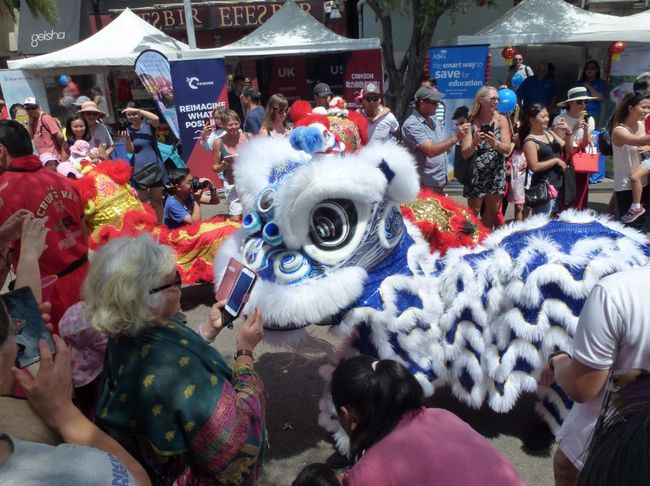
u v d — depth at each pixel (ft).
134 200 15.53
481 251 10.06
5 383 4.84
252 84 39.09
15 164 10.46
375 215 9.07
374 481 5.48
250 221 9.34
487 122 18.94
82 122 28.78
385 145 9.39
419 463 5.46
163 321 5.98
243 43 33.83
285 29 34.63
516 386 9.18
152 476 5.90
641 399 4.79
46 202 10.55
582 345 6.12
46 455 4.28
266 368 14.19
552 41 31.48
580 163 19.84
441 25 48.34
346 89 34.30
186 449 5.71
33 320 6.03
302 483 6.22
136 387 5.63
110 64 36.96
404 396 5.92
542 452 10.67
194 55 32.45
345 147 10.44
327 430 10.65
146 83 30.50
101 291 5.74
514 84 36.60
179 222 18.63
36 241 7.97
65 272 10.91
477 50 28.02
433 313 9.52
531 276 8.91
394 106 41.04
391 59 40.42
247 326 7.18
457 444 5.60
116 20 40.22
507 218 26.17
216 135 23.54
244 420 5.84
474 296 9.40
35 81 38.88
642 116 18.76
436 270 10.28
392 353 9.14
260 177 9.63
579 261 8.88
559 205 19.95
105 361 6.12
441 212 11.93
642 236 9.60
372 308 8.89
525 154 19.13
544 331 8.90
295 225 8.63
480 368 9.45
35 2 52.54
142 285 5.68
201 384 5.67
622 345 5.88
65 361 5.38
